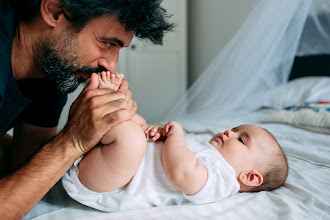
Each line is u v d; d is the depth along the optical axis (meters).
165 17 0.88
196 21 3.43
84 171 0.76
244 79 2.01
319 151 1.26
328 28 1.85
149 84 3.29
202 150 0.91
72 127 0.75
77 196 0.79
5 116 0.90
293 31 1.79
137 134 0.75
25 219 0.77
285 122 1.72
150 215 0.76
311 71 2.21
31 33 0.84
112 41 0.84
